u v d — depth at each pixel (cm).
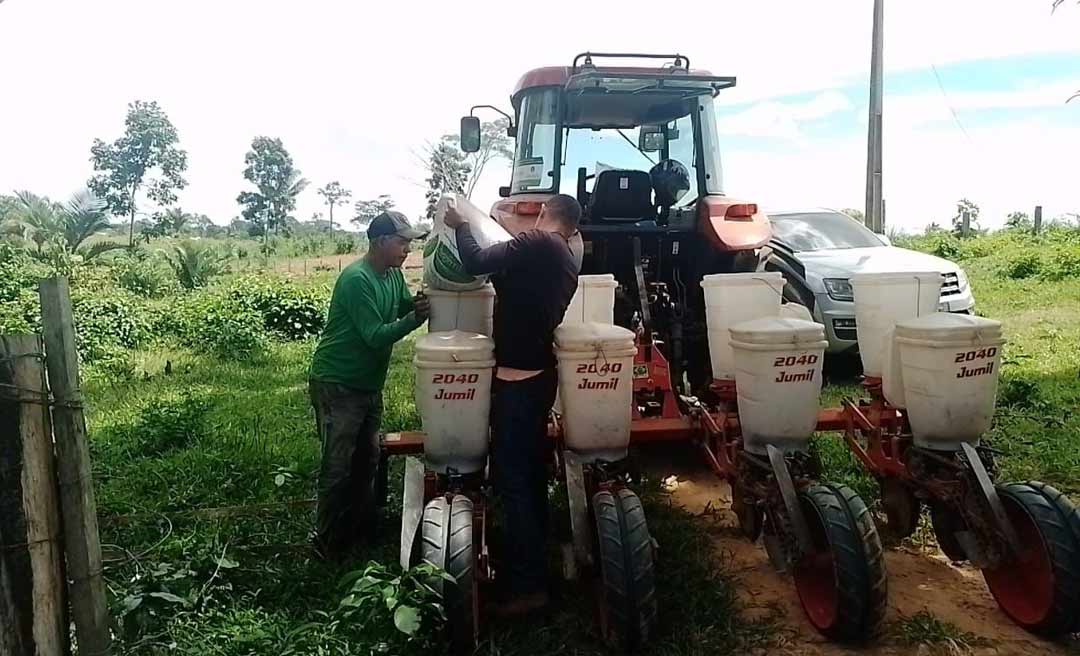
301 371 1034
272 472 575
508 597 385
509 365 392
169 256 2217
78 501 288
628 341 388
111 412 801
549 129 615
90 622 292
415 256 2133
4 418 271
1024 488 370
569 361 386
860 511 357
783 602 404
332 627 373
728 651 362
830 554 358
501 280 392
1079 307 1203
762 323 397
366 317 436
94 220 2073
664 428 459
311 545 464
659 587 406
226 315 1272
